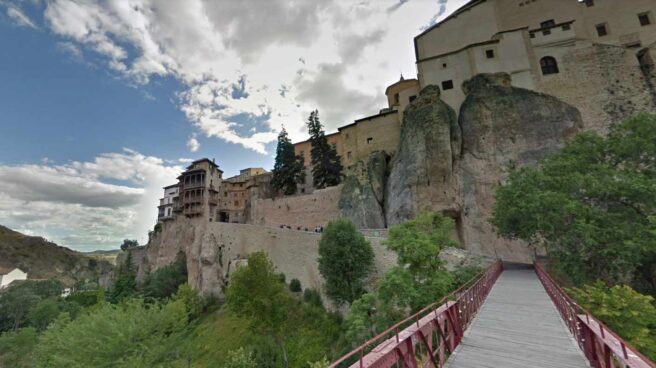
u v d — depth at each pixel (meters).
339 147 48.69
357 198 35.84
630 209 14.59
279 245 34.34
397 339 4.50
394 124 40.97
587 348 6.22
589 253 14.62
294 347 21.16
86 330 16.36
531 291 13.39
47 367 18.61
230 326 27.98
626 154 16.70
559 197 15.13
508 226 19.58
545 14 33.94
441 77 34.22
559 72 30.80
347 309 23.50
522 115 28.88
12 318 46.78
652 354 8.80
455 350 7.05
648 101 27.12
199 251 46.22
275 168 52.03
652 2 30.47
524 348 7.09
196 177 54.56
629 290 10.09
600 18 32.03
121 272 64.81
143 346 15.95
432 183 28.98
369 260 23.84
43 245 118.31
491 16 36.03
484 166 28.45
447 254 21.70
